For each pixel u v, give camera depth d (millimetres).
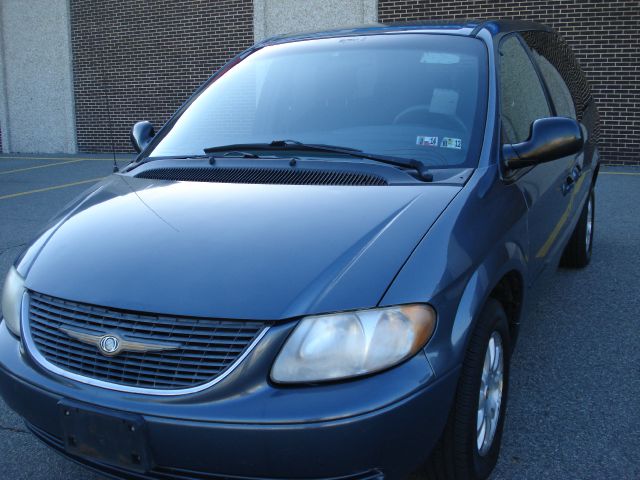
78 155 15883
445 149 2873
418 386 1992
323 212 2420
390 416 1934
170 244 2342
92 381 2131
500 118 2986
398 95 3176
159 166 3189
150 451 2012
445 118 3006
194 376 2016
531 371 3551
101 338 2137
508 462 2723
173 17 14555
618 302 4543
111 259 2338
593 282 4977
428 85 3170
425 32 3529
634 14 10719
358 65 3414
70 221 2742
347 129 3111
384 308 2027
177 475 2025
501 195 2736
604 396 3260
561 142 2906
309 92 3377
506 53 3438
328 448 1903
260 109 3453
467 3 11781
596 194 8492
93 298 2195
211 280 2131
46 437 2324
